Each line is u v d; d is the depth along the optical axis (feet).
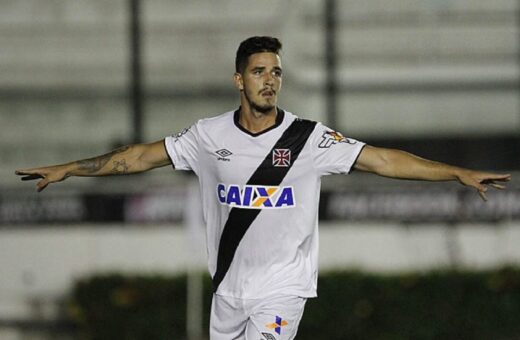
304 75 167.02
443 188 164.86
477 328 154.81
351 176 166.50
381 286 155.02
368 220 165.48
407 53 167.02
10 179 170.91
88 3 171.01
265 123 77.20
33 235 168.66
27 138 171.32
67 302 165.48
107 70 171.01
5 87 171.94
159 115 170.50
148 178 171.01
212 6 169.68
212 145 78.07
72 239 168.35
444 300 154.92
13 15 171.53
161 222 167.73
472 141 167.12
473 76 167.02
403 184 165.37
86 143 171.53
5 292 168.45
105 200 168.45
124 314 157.48
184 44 170.40
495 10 166.61
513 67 166.81
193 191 143.64
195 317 153.07
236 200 77.25
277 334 77.25
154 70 170.50
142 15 170.60
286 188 76.95
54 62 171.53
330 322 154.20
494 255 164.35
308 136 76.95
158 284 157.58
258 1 168.76
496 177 73.67
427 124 167.32
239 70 77.25
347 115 167.22
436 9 166.61
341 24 167.02
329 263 165.17
